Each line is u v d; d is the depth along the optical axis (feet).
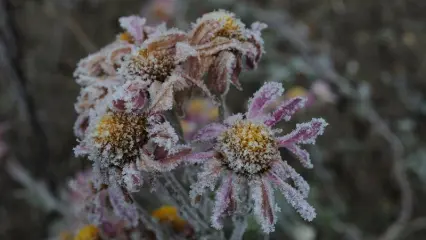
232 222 1.15
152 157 1.05
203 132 1.09
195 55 1.08
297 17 2.56
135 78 1.08
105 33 2.62
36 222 2.43
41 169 2.31
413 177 2.27
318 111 2.07
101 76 1.13
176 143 1.06
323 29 2.53
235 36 1.12
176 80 1.07
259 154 1.06
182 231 1.18
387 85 2.43
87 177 1.18
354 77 2.37
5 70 2.28
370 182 2.24
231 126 1.08
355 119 2.26
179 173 1.11
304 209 1.03
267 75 2.04
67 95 2.55
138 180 1.04
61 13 2.64
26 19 2.66
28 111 2.23
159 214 1.19
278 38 2.30
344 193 2.22
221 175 1.06
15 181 2.47
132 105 1.06
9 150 2.36
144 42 1.10
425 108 2.40
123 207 1.11
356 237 1.94
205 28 1.10
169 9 2.23
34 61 2.59
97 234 1.20
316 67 2.17
